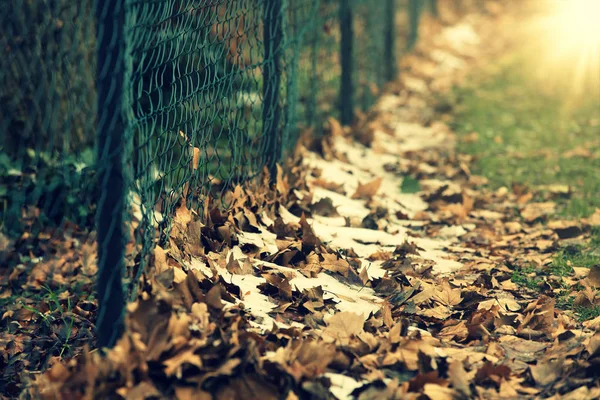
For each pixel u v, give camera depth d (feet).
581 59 45.42
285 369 12.44
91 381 11.50
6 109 22.65
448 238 21.62
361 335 13.99
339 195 23.27
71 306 17.57
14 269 19.39
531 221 22.91
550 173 27.40
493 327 15.39
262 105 20.88
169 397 11.76
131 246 16.63
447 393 12.53
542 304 16.34
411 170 27.55
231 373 12.18
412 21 45.78
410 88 39.58
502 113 35.68
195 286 14.06
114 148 12.48
